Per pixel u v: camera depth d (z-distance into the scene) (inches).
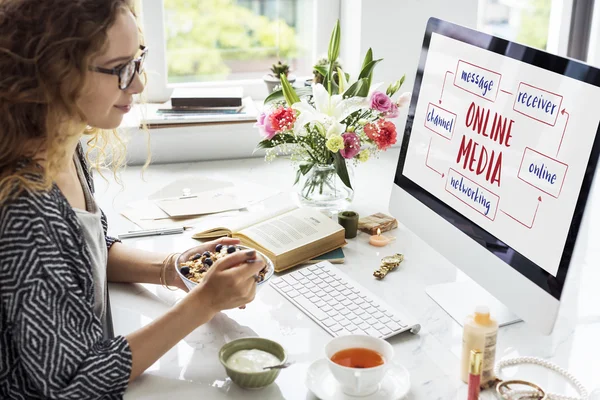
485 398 41.6
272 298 52.8
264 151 85.7
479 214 50.4
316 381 42.1
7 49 40.4
